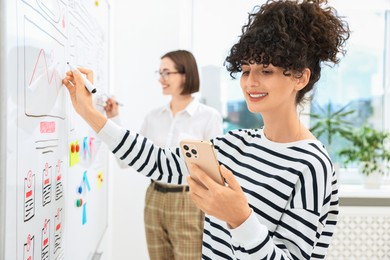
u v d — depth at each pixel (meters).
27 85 0.69
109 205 1.93
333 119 2.54
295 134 0.83
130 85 2.46
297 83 0.79
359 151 2.45
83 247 1.24
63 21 0.95
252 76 0.77
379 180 2.45
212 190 0.66
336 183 0.86
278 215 0.80
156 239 1.98
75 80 1.00
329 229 0.87
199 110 2.05
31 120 0.72
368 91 2.59
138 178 2.47
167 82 2.00
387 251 2.39
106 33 1.73
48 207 0.83
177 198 1.89
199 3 2.57
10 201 0.62
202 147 0.68
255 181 0.84
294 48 0.73
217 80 2.62
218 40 2.60
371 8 2.50
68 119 1.01
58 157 0.91
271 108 0.78
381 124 2.62
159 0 2.44
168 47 2.45
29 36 0.70
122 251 2.48
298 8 0.76
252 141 0.90
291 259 0.74
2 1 0.60
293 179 0.78
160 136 2.07
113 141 1.03
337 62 0.85
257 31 0.76
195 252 1.89
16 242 0.65
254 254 0.67
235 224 0.68
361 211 2.36
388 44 2.56
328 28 0.78
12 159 0.63
